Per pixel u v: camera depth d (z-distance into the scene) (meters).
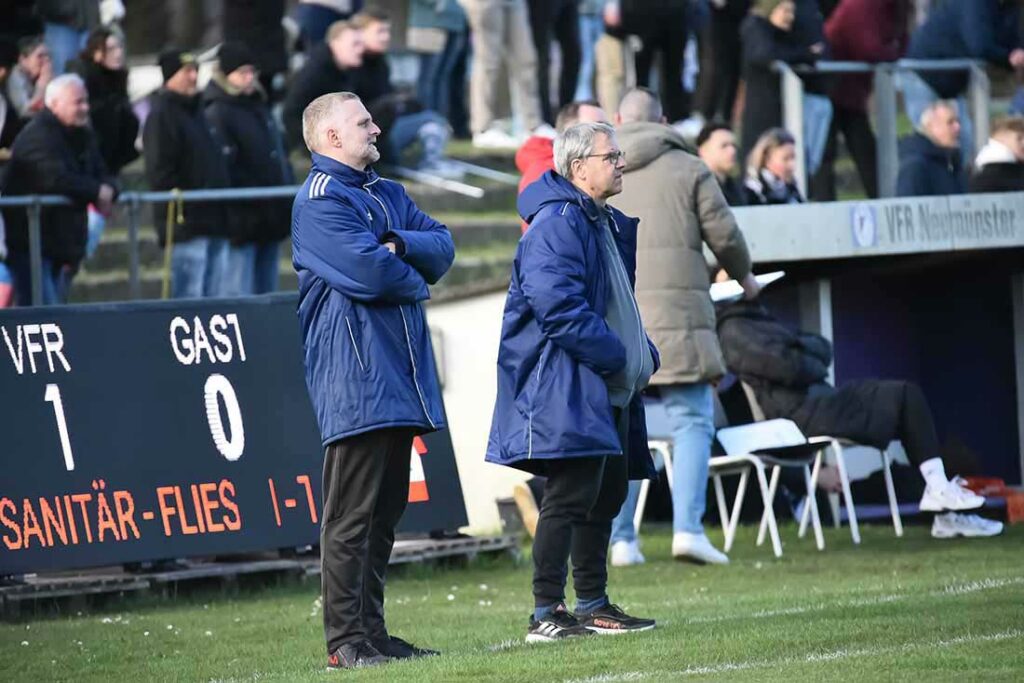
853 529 36.16
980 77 48.56
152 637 26.70
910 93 47.84
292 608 29.80
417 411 21.69
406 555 33.19
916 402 36.59
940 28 48.47
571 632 23.05
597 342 22.31
